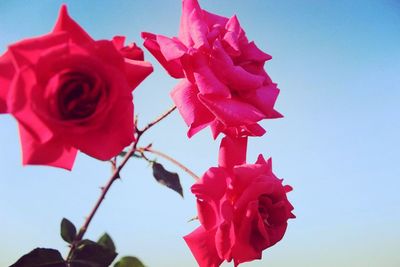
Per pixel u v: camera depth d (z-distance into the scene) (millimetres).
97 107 250
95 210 343
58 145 254
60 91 246
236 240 340
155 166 355
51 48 248
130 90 263
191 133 326
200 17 346
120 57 258
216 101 321
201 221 344
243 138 359
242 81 331
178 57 317
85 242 336
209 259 350
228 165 355
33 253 323
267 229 351
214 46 330
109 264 329
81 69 250
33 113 241
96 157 252
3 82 252
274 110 350
